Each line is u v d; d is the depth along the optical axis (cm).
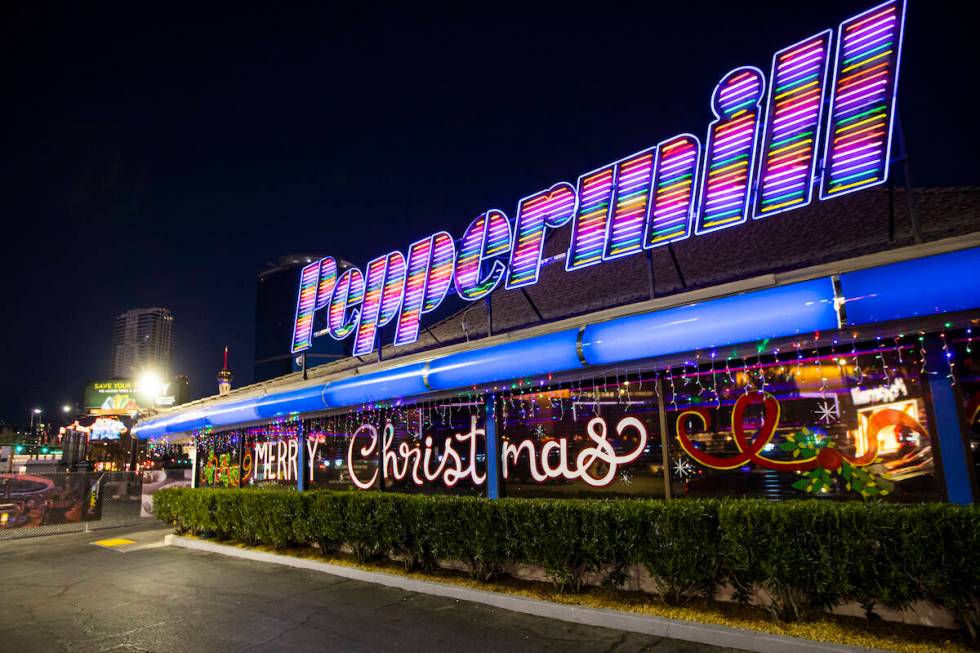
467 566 816
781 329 608
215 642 648
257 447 1518
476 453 978
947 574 484
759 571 571
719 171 761
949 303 528
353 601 771
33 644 673
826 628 536
